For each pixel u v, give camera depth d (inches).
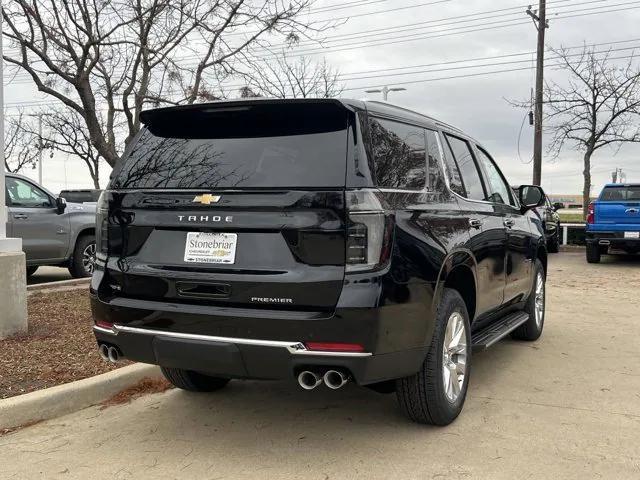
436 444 150.7
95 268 154.9
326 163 134.0
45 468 139.4
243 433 159.2
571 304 362.3
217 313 132.8
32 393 170.9
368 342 127.3
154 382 195.2
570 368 220.7
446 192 169.3
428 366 149.1
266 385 199.6
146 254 145.5
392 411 174.6
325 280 127.8
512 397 187.3
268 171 137.6
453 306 158.4
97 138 316.2
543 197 234.7
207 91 348.2
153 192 145.4
